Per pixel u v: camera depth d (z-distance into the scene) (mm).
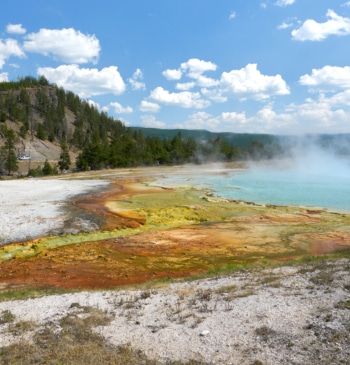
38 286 20672
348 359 9359
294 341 10547
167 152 124625
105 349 11023
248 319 12312
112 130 182750
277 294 14367
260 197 52812
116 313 14102
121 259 25922
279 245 29125
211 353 10477
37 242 29047
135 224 35344
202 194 54281
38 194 50469
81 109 193875
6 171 100938
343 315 11664
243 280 17156
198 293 15609
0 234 30312
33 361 10289
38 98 183875
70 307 14773
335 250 27469
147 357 10523
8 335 12180
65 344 11328
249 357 10055
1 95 166750
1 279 21969
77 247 28453
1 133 128750
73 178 77438
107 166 105000
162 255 26844
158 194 53688
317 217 38938
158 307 14398
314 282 15266
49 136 146250
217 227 34844
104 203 45375
